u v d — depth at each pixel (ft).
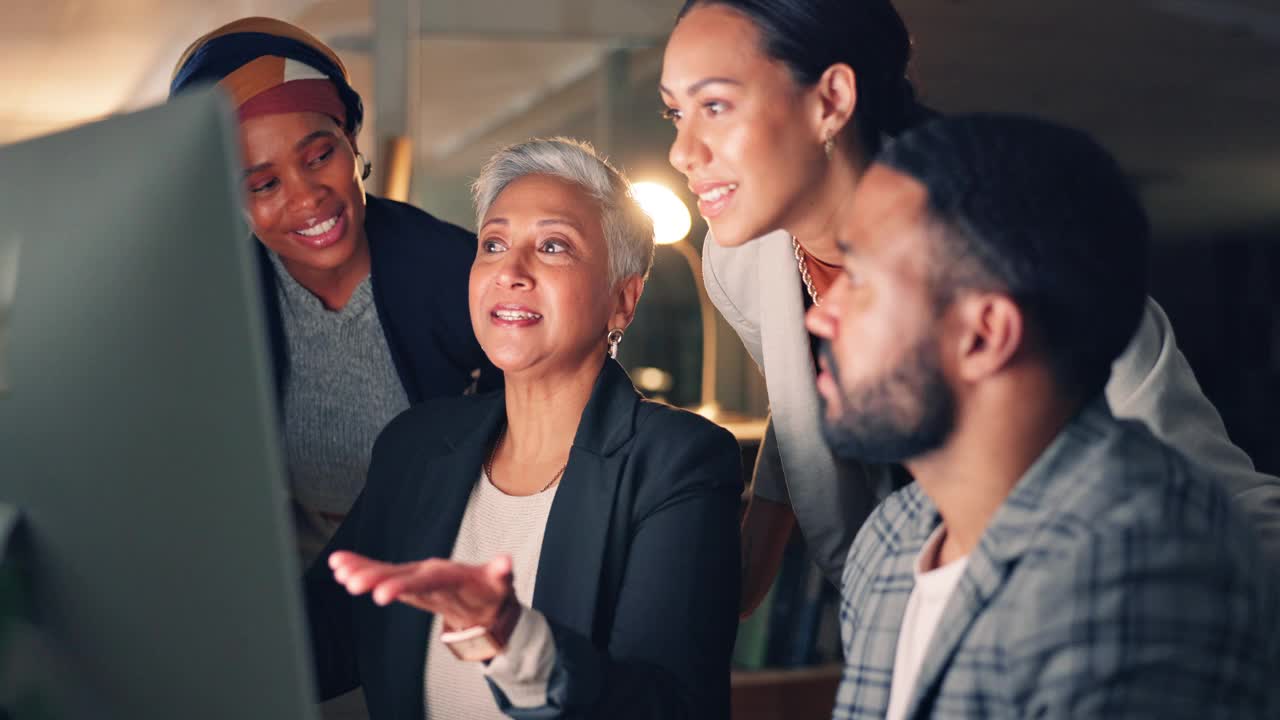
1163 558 2.11
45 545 2.10
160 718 2.08
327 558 4.53
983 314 2.29
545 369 4.12
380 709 4.15
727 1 4.18
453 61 14.12
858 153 4.32
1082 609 2.15
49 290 1.99
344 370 5.66
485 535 4.17
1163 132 19.22
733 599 3.87
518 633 2.79
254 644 1.92
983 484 2.45
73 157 2.00
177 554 1.94
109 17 11.18
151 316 1.85
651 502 3.90
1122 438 2.32
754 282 5.24
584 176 4.24
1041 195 2.28
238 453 1.83
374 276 5.58
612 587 3.88
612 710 3.15
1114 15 15.44
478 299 4.16
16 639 2.15
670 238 10.85
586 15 14.10
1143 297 2.34
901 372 2.36
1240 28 15.66
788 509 5.70
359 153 5.66
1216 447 3.79
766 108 4.14
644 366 14.65
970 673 2.34
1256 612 2.10
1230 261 24.03
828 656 7.47
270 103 5.11
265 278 5.50
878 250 2.38
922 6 15.05
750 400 14.26
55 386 1.99
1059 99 17.30
